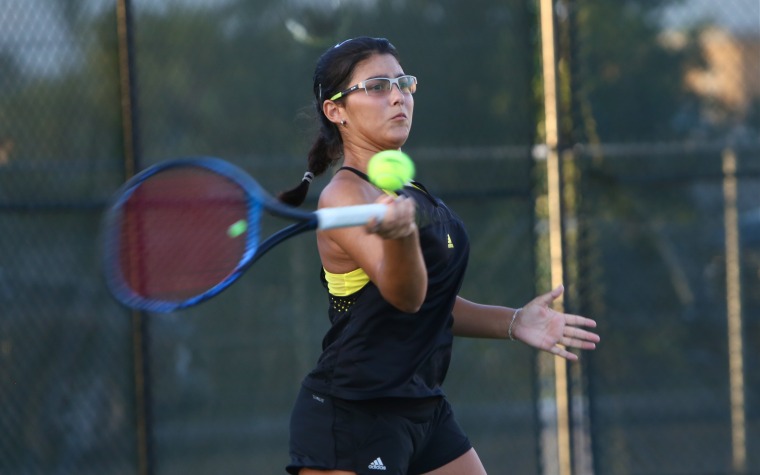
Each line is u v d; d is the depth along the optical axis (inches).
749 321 798.5
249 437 780.0
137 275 375.9
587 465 803.4
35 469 762.8
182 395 775.7
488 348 792.9
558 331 486.6
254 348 782.5
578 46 800.9
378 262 388.2
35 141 765.3
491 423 793.6
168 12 780.6
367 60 434.9
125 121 769.6
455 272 437.1
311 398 445.4
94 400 767.1
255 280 783.7
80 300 766.5
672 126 802.8
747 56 805.9
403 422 438.6
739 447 795.4
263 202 373.7
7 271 762.2
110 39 772.0
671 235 800.9
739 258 798.5
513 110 804.6
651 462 793.6
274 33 792.3
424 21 803.4
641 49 804.0
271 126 789.9
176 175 378.0
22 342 762.8
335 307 437.4
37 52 765.3
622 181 800.3
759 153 802.2
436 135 800.9
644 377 796.6
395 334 427.5
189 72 783.1
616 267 799.1
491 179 802.2
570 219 801.6
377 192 427.2
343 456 435.5
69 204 764.0
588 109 800.9
